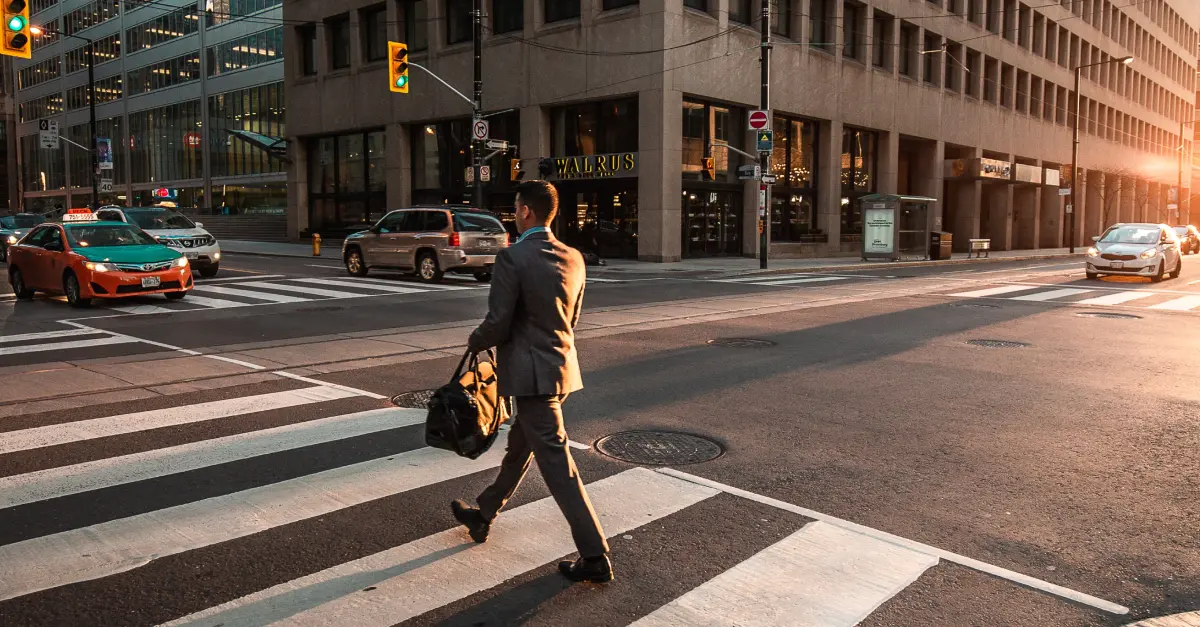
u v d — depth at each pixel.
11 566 3.95
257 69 54.25
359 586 3.78
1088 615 3.60
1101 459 5.88
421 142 37.16
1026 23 49.91
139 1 65.44
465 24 34.31
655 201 28.59
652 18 28.00
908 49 40.38
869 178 39.03
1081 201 59.03
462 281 20.27
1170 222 71.25
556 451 3.86
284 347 10.45
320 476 5.30
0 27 14.88
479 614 3.54
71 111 76.88
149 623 3.43
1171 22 74.88
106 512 4.65
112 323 12.73
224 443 6.04
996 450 6.08
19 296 16.42
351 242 21.59
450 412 3.98
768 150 26.23
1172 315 14.29
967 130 44.62
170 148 63.91
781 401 7.58
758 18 31.72
